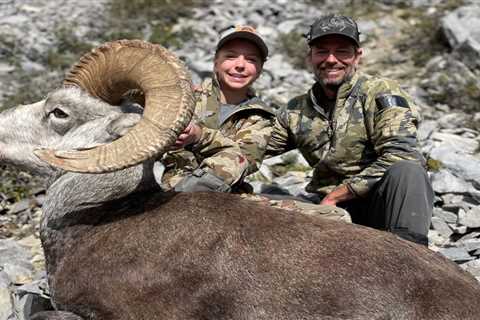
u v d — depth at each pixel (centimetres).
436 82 508
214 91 248
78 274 186
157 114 173
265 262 173
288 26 623
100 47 190
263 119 245
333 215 223
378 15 641
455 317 161
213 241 178
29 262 271
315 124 256
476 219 287
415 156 228
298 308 168
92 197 194
